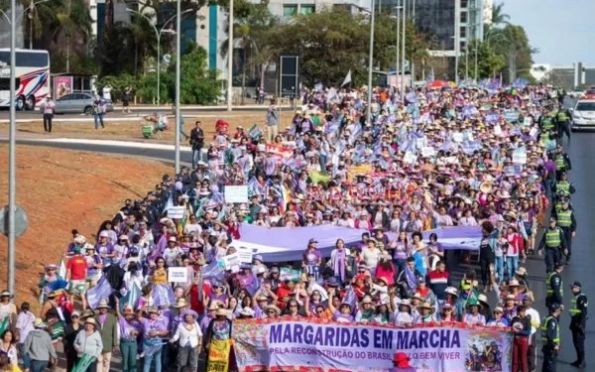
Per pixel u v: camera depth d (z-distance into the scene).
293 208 53.00
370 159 67.25
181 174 59.66
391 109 96.25
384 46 152.62
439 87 136.50
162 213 52.91
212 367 35.75
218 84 151.25
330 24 151.88
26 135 89.69
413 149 72.44
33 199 60.22
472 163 66.62
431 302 38.09
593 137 109.06
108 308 36.22
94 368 34.91
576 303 39.25
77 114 114.88
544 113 111.12
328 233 49.81
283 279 40.19
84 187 65.56
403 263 44.06
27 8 144.12
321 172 62.91
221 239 44.41
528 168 68.69
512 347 35.19
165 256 42.31
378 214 52.59
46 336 34.72
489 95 126.31
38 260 50.94
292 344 35.50
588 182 82.31
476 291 39.00
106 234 45.19
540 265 55.28
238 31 171.00
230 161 63.34
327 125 79.94
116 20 157.62
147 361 36.38
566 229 56.28
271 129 83.50
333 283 39.91
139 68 156.25
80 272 42.19
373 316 36.97
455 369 35.19
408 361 35.09
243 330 35.56
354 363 35.44
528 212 57.72
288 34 153.62
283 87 74.56
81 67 155.62
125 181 69.50
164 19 155.88
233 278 41.22
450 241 51.75
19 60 123.44
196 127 71.38
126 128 97.69
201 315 39.06
